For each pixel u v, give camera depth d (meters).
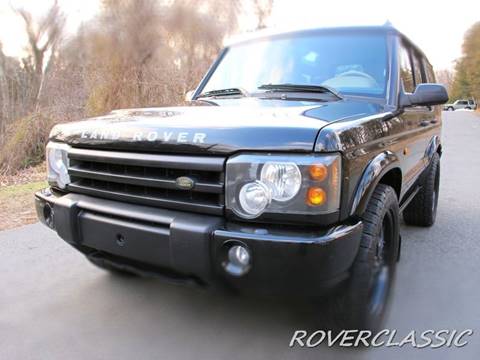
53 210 2.68
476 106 44.09
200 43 14.27
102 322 2.89
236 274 2.06
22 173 9.23
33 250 4.18
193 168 2.12
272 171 2.00
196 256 2.09
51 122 10.22
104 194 2.50
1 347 2.62
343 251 2.07
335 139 2.06
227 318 2.91
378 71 3.27
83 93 12.14
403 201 3.74
